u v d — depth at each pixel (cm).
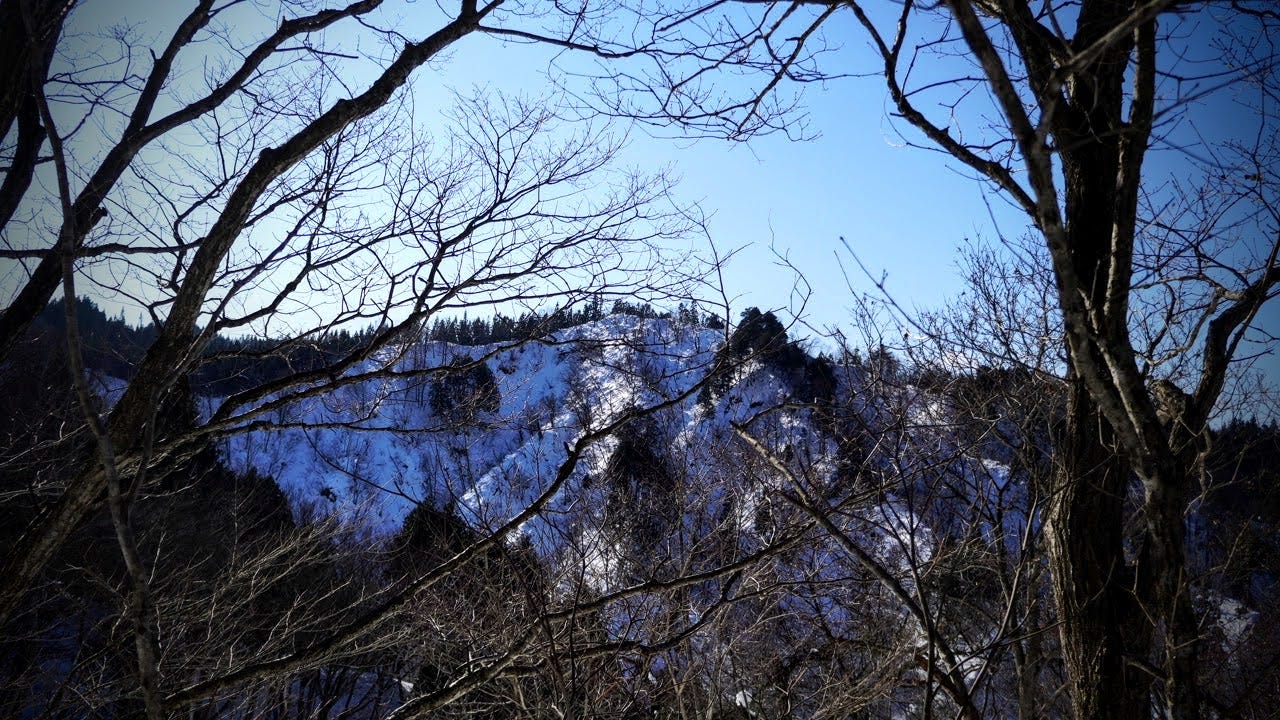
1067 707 531
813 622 510
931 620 279
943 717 484
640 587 369
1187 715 265
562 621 455
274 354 471
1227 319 366
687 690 467
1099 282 363
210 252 324
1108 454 384
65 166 213
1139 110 300
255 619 833
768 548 384
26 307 413
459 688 364
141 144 392
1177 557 263
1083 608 380
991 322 552
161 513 721
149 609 224
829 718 477
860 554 293
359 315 468
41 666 733
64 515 328
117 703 735
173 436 379
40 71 213
